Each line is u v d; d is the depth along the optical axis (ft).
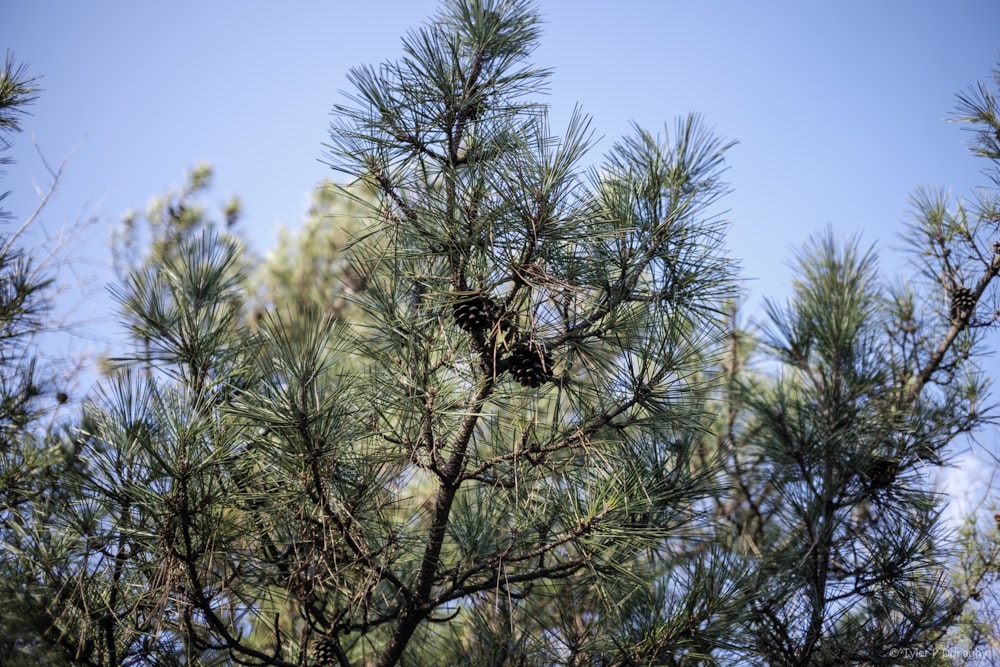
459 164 10.47
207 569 9.24
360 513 9.81
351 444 9.34
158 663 9.68
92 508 9.39
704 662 10.32
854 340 14.48
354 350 10.44
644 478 10.69
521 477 10.41
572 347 10.22
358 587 10.19
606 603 10.57
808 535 12.86
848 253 15.34
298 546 10.21
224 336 10.46
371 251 10.80
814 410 13.92
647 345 10.03
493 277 9.55
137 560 9.21
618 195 10.93
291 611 11.72
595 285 10.05
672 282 10.55
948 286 15.24
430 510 11.88
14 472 10.24
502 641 11.16
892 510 13.38
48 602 9.19
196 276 10.79
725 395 14.10
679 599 10.05
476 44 10.84
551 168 9.21
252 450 9.27
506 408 10.17
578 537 9.93
